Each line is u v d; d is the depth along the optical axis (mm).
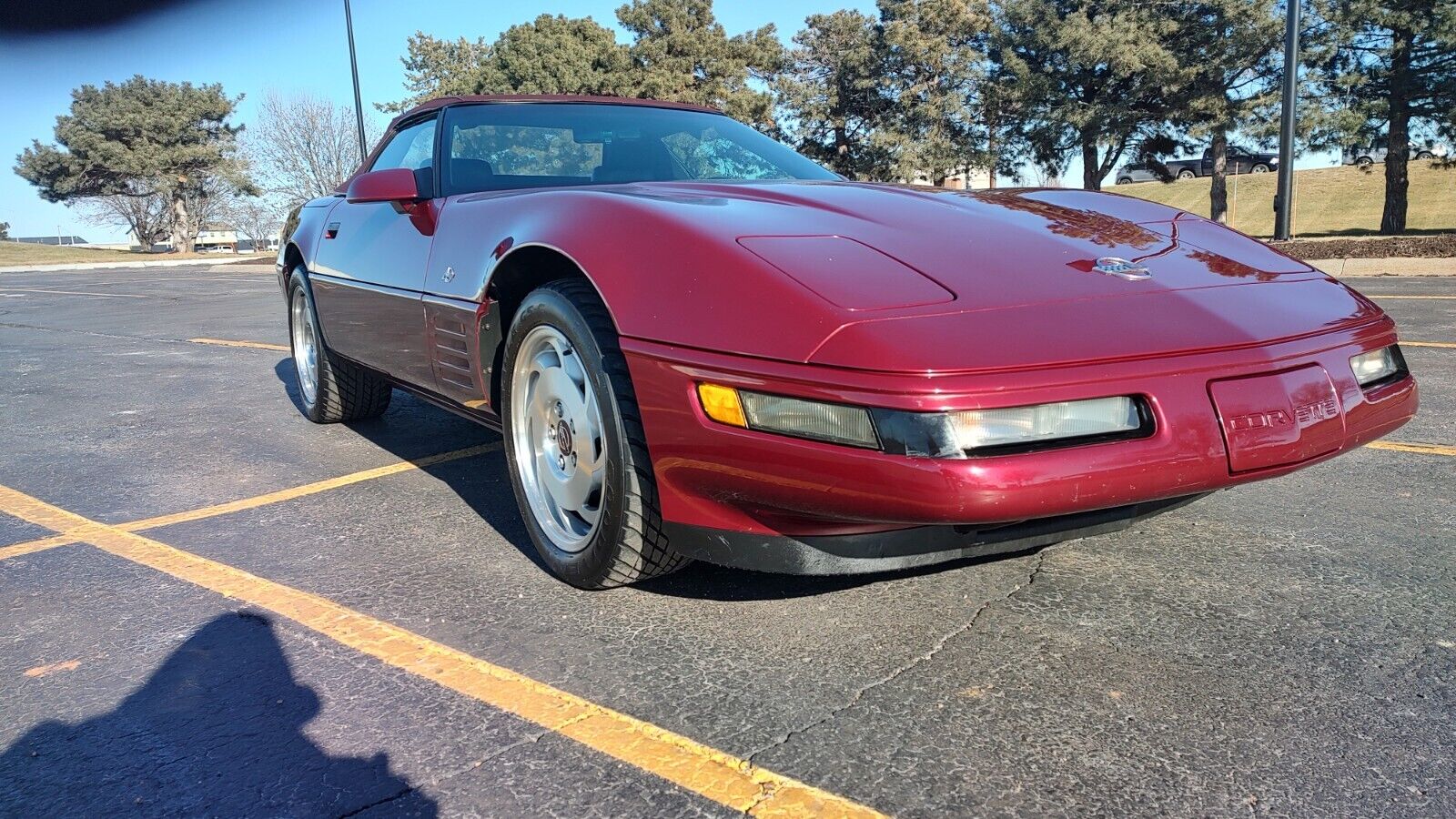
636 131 3578
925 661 2096
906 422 1744
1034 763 1703
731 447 1953
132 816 1608
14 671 2145
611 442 2240
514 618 2367
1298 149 23453
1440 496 3178
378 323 3525
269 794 1662
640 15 35375
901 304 1927
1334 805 1567
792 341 1886
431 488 3594
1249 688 1950
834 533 1990
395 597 2520
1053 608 2361
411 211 3285
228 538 3051
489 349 2789
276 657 2184
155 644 2264
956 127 30844
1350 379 2107
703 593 2492
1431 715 1830
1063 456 1770
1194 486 1888
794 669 2070
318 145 38000
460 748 1794
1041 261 2178
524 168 3357
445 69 41375
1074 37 25219
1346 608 2326
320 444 4387
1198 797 1596
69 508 3447
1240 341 1990
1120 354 1869
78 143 51812
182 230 54531
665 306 2104
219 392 5895
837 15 31703
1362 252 14961
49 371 6926
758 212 2357
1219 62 24031
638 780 1677
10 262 34031
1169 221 2699
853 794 1621
